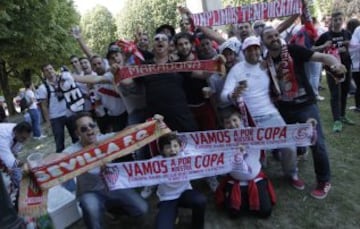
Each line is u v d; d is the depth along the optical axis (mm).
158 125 3572
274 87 4078
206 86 4410
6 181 3885
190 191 3688
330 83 6152
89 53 6031
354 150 5414
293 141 3887
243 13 4914
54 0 19656
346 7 17734
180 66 4047
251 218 3959
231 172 3922
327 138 5953
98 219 3520
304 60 3994
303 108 4090
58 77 6551
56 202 3941
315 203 4117
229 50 4430
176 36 4301
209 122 4570
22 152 8805
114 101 5090
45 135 10664
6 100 21766
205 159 3674
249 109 4070
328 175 4180
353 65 6984
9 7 15961
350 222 3744
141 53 5211
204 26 5008
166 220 3533
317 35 6473
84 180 3752
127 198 3754
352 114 7098
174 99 4062
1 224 2654
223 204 4105
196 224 3693
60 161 3311
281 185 4566
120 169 3621
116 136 3467
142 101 4586
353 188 4371
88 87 5637
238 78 4094
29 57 20156
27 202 3246
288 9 4793
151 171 3639
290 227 3746
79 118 3605
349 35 6453
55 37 21344
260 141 3910
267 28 3969
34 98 10312
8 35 16844
